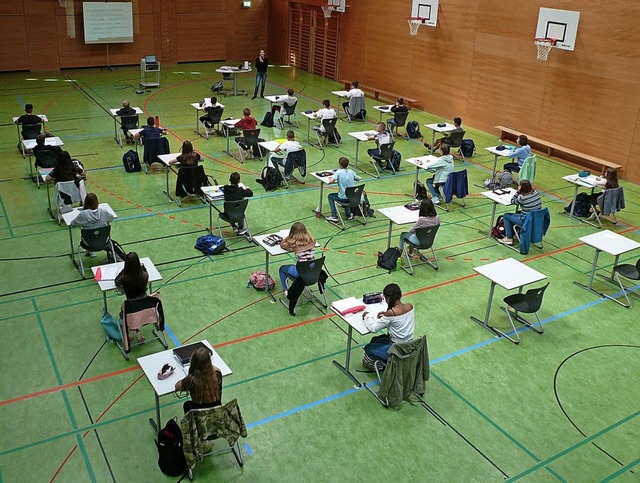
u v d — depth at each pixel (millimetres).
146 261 8781
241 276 10391
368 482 6422
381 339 8047
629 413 7645
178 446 6344
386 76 23125
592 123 16219
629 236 12578
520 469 6684
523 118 18125
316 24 26422
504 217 11938
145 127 14789
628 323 9602
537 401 7789
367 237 12039
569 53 16391
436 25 20375
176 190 12883
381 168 15891
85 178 12477
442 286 10406
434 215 10445
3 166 14758
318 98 22797
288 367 8195
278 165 14688
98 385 7680
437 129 16312
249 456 6699
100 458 6582
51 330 8703
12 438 6797
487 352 8734
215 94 22594
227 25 28641
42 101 20531
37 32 24422
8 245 11023
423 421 7359
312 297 9828
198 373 6012
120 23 25812
